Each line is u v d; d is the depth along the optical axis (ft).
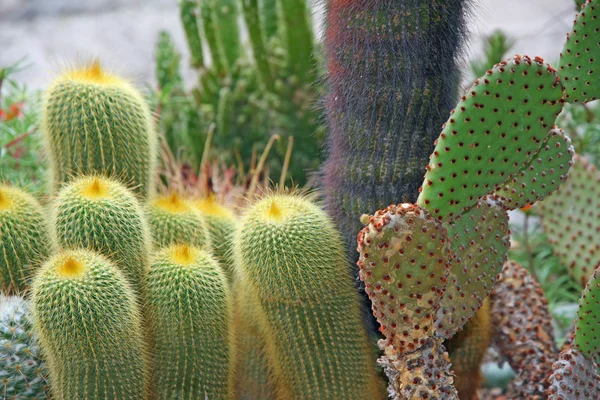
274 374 8.95
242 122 15.17
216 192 13.06
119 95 9.31
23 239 9.01
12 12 27.76
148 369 8.41
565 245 11.45
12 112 13.88
